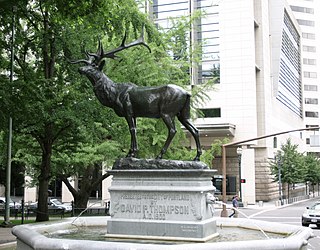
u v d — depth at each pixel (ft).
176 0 164.45
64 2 47.50
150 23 72.08
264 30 187.73
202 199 26.43
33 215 95.91
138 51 73.46
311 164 215.72
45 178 68.59
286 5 232.53
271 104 193.98
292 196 214.07
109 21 61.57
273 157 186.09
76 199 96.63
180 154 80.79
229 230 31.78
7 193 71.10
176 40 89.10
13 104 51.60
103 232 30.32
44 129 66.28
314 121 349.41
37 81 57.62
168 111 28.63
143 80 73.15
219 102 165.58
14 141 77.46
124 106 29.32
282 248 20.83
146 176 27.71
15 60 72.69
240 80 164.25
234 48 165.89
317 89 354.13
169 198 26.94
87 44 65.67
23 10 62.69
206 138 161.68
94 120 63.36
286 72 241.35
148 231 26.86
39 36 66.08
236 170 163.94
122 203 28.07
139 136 74.64
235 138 163.12
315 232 73.51
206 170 26.96
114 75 72.43
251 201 159.94
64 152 74.64
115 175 28.66
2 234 56.29
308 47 356.59
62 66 67.51
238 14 166.61
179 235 26.05
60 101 59.88
